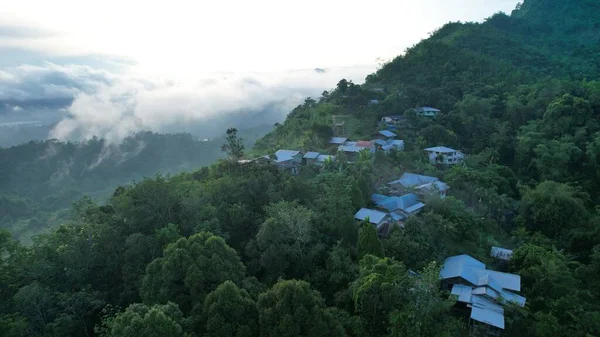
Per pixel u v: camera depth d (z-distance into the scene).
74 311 33.25
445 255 47.16
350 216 46.50
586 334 33.12
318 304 28.23
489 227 58.78
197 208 45.84
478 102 100.50
